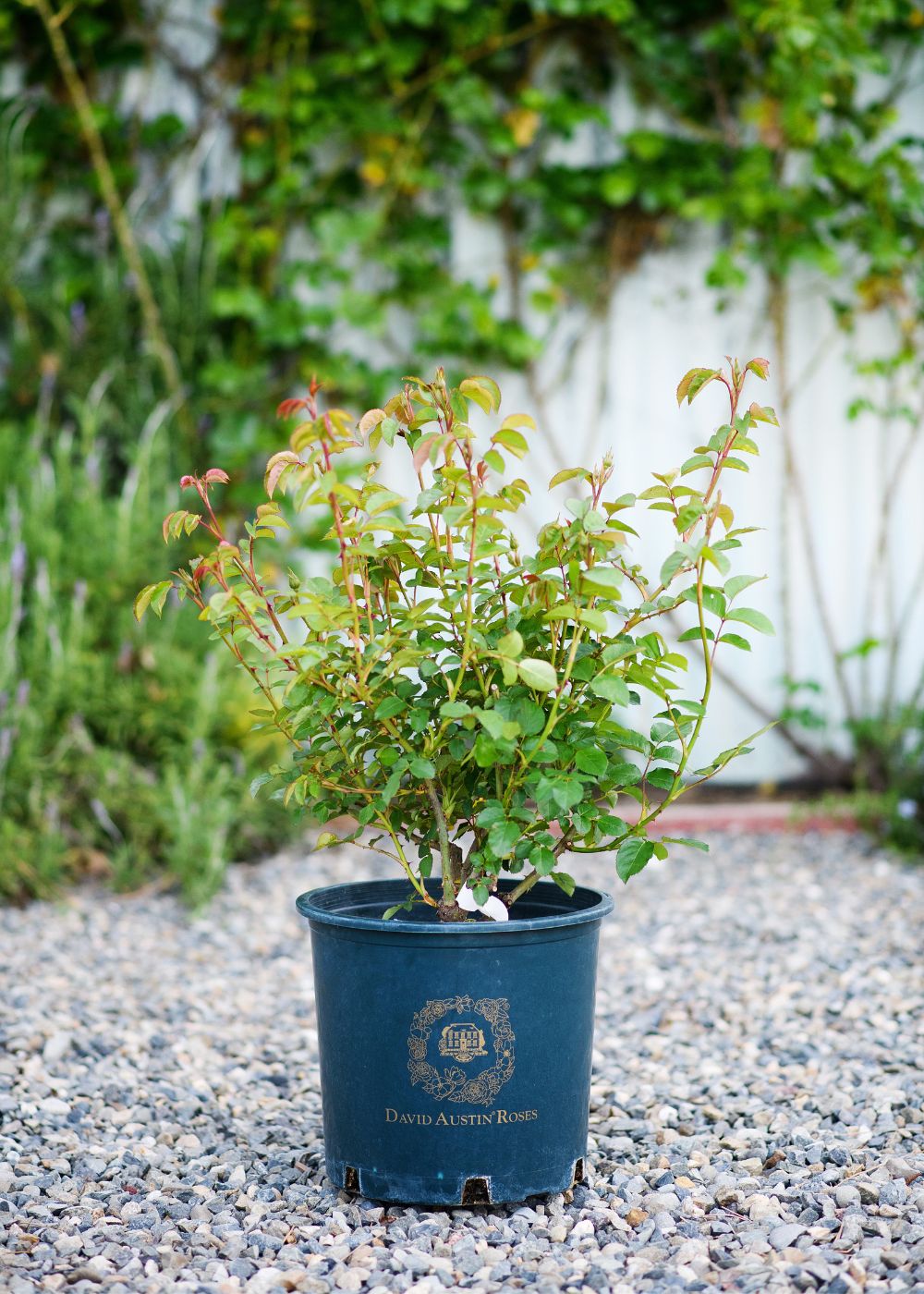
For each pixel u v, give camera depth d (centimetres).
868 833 418
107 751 363
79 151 448
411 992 175
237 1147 205
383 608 192
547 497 457
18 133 429
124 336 435
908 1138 203
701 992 283
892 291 453
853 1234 170
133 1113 220
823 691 461
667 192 437
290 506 436
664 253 457
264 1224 178
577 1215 181
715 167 442
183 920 337
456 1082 176
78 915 337
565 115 436
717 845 412
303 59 443
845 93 440
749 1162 195
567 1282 160
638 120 452
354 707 183
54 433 437
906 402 458
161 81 450
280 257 453
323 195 450
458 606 195
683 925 333
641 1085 233
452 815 193
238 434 433
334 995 183
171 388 432
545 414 455
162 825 366
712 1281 160
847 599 462
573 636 185
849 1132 206
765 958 306
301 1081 238
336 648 180
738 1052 249
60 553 392
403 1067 177
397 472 446
